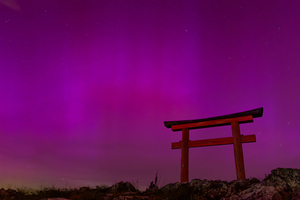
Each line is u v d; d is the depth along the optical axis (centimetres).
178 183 931
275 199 609
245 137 1033
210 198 777
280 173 728
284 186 675
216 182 899
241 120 1062
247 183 801
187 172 1094
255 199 636
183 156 1130
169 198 815
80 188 1023
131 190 993
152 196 862
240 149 1010
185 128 1203
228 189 786
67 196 919
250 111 1059
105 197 876
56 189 995
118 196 827
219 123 1112
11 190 1007
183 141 1167
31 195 958
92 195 875
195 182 902
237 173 966
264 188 664
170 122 1265
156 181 1016
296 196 602
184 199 793
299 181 673
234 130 1055
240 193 707
